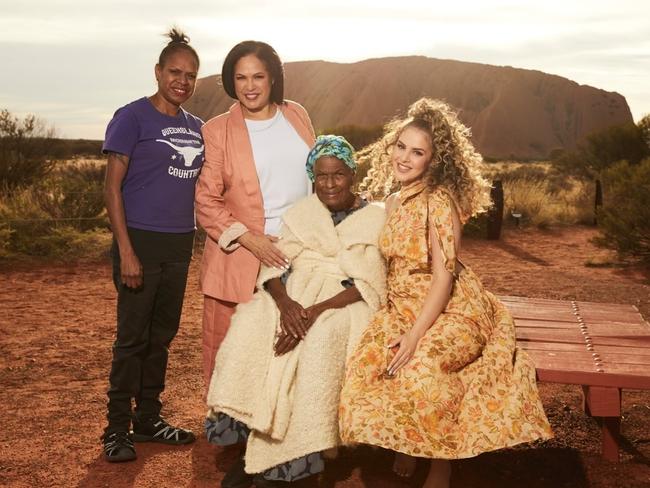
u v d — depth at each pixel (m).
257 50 4.14
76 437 4.45
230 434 3.83
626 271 10.66
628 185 13.55
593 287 9.40
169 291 4.30
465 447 3.41
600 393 3.81
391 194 4.05
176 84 4.05
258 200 4.22
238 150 4.20
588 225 16.48
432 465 3.57
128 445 4.14
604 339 4.40
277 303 3.81
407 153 3.81
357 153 4.23
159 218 4.14
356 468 4.10
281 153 4.24
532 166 47.41
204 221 4.21
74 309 8.02
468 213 3.92
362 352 3.63
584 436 4.59
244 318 3.80
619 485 3.91
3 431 4.53
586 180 26.41
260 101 4.19
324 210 3.98
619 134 27.28
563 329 4.64
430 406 3.41
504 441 3.42
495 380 3.62
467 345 3.59
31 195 14.02
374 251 3.88
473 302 3.77
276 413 3.61
